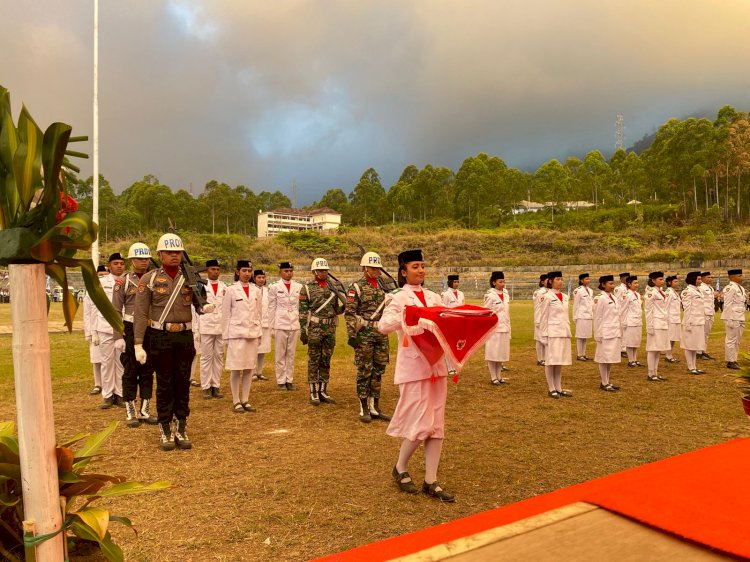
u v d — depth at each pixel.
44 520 2.04
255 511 4.36
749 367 4.91
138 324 5.90
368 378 7.48
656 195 92.44
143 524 4.11
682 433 6.77
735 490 2.14
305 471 5.36
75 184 2.62
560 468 5.46
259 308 8.36
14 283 2.01
